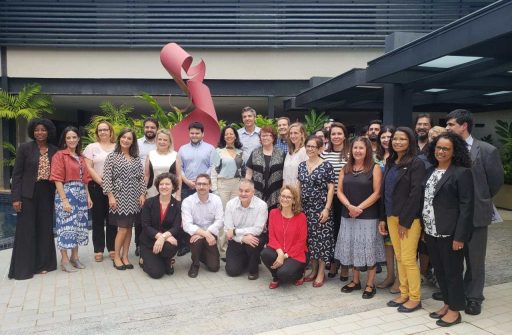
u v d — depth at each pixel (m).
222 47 10.80
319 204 4.00
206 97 6.88
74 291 3.85
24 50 10.80
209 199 4.47
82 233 4.48
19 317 3.29
